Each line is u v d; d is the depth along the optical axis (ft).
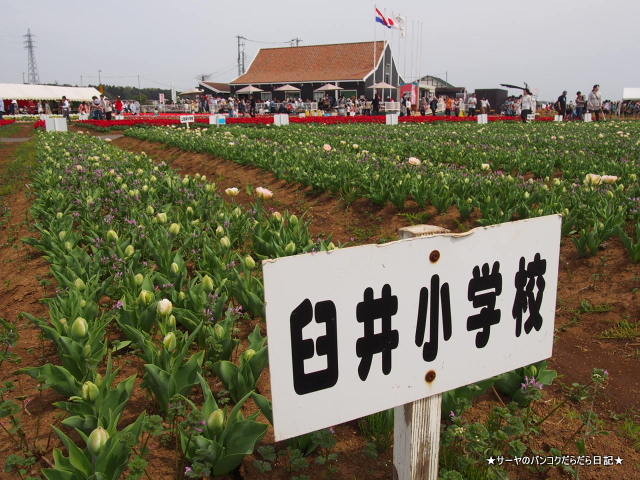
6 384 10.94
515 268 7.47
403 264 6.49
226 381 11.23
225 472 9.24
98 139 64.18
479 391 11.19
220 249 17.63
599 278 18.63
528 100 97.40
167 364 11.00
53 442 10.46
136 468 8.09
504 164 38.52
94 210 24.29
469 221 25.02
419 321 6.75
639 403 12.30
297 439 9.91
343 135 63.05
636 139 52.95
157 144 65.77
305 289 5.90
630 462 10.25
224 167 45.21
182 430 9.25
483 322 7.31
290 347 5.93
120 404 9.69
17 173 45.37
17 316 16.81
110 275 17.13
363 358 6.42
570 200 23.84
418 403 7.10
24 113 194.70
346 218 28.04
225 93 237.86
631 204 22.65
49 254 19.17
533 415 11.44
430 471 7.47
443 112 133.28
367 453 9.85
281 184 35.78
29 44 435.53
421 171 31.68
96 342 12.21
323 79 196.95
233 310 13.50
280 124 88.74
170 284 14.69
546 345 8.11
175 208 25.02
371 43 206.69
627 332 15.39
